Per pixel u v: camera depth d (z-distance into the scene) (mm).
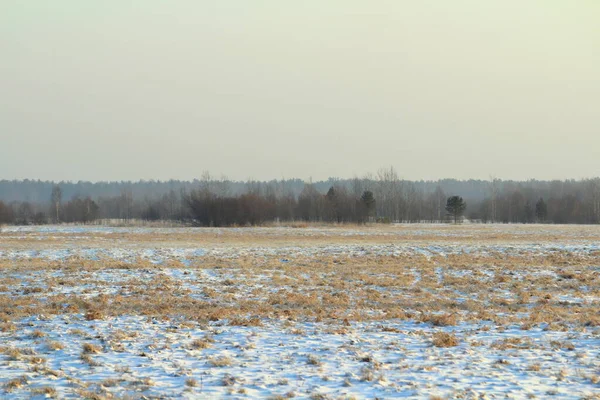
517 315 25234
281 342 19656
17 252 52562
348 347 18797
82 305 26781
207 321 23391
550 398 13562
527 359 17391
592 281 35812
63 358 17312
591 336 20609
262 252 54375
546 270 41062
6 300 27812
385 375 15539
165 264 44375
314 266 43688
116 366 16328
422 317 23875
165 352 18109
